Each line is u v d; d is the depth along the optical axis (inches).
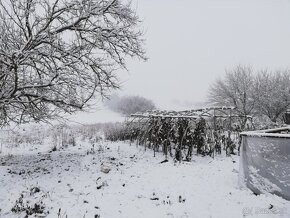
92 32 296.0
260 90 933.8
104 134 660.1
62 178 256.5
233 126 574.6
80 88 272.2
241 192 208.2
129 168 302.4
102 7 285.7
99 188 229.3
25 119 289.4
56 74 241.1
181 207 184.4
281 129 273.6
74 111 292.7
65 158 346.3
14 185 226.7
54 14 273.3
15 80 232.1
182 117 363.6
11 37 254.4
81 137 618.2
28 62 248.8
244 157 218.8
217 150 400.8
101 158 347.3
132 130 494.0
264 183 198.5
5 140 505.0
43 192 213.3
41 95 264.5
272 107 917.2
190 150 351.6
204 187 227.5
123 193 216.1
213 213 173.3
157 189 225.9
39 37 261.9
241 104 952.9
